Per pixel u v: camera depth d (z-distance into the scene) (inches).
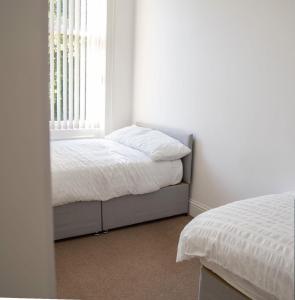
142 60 160.4
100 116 168.9
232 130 112.1
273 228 58.7
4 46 21.8
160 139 130.4
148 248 106.0
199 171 128.6
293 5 88.7
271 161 99.2
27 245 25.7
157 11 146.0
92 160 115.3
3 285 25.5
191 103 130.0
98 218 112.7
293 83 90.4
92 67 161.8
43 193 25.5
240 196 111.2
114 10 159.3
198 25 123.2
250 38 102.4
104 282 87.0
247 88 105.0
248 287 58.8
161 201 125.9
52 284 27.7
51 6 146.9
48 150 25.1
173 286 86.0
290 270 49.5
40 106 23.9
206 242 63.7
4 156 23.4
